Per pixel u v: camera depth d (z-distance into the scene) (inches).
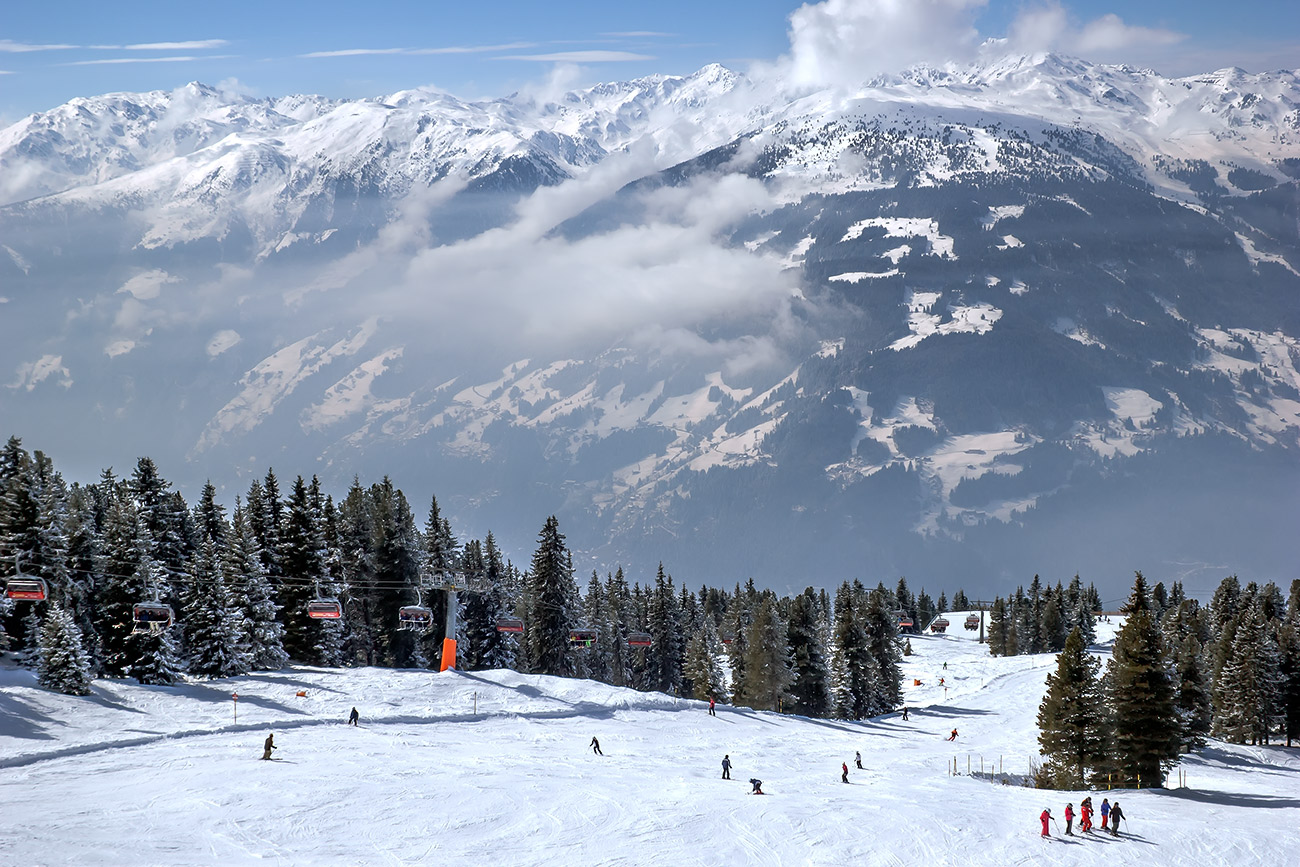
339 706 3353.8
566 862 1983.3
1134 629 3102.9
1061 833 2352.4
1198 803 2765.7
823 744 3713.1
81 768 2509.8
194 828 2059.5
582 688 4020.7
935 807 2551.7
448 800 2349.9
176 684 3390.7
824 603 7431.1
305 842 2014.0
